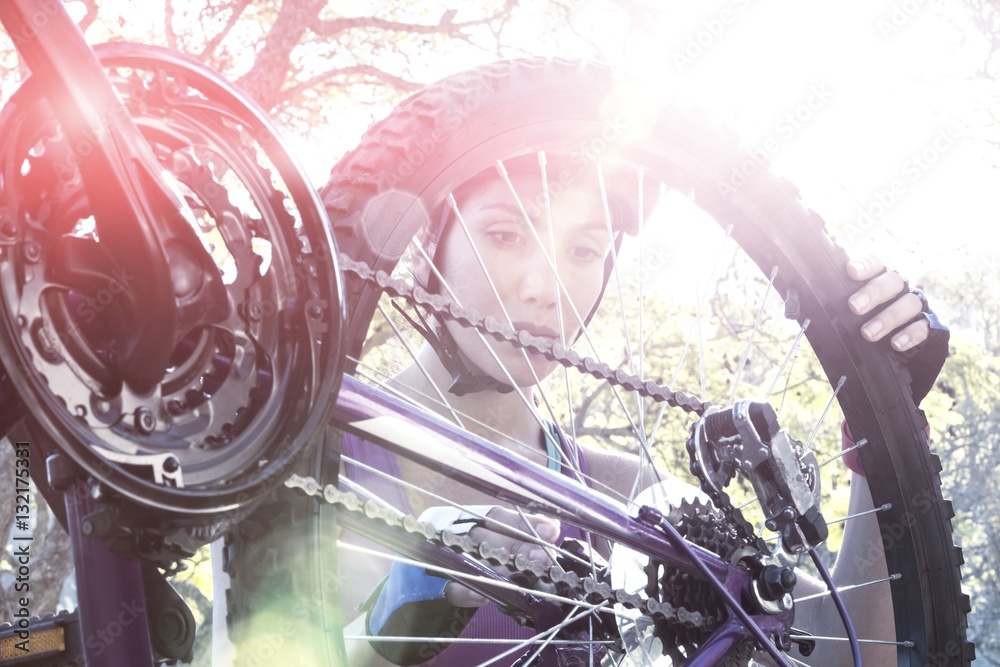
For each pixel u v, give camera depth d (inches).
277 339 24.5
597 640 35.5
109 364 21.9
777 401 217.2
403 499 43.9
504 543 33.4
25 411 22.1
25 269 20.9
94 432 21.1
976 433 395.5
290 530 28.5
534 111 37.6
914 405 46.1
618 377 38.9
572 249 46.3
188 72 23.7
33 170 22.2
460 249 45.0
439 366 49.1
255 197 25.0
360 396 29.2
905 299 45.4
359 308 32.0
